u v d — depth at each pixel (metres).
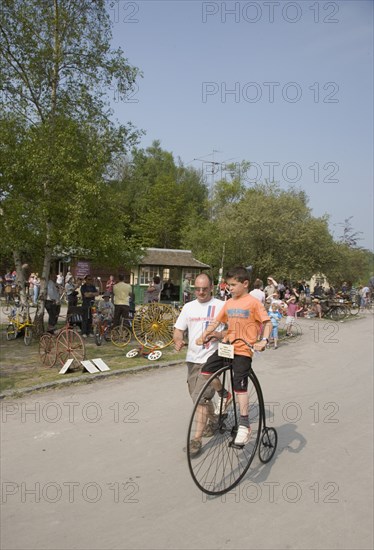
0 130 11.17
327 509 4.08
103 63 12.48
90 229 11.41
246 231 35.38
